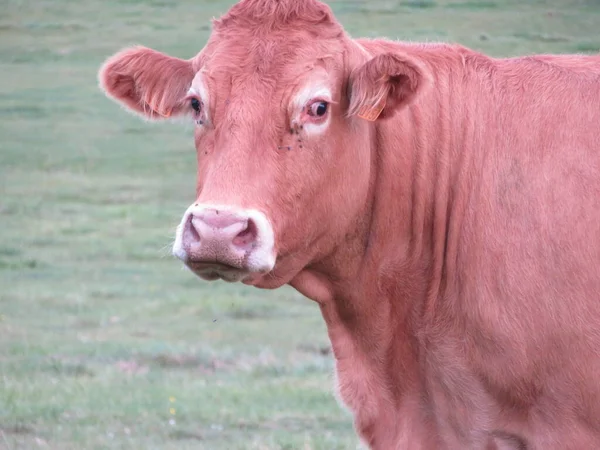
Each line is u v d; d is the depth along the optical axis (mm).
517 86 9125
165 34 62406
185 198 36562
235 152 8070
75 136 46500
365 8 58844
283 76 8242
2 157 42844
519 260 8633
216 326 21938
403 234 9172
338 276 9164
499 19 54094
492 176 8891
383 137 9016
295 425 15250
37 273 26891
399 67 8289
